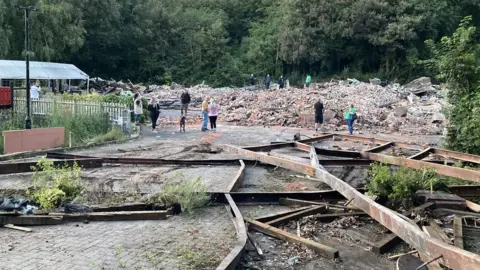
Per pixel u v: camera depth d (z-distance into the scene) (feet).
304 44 203.82
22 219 24.18
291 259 20.54
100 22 195.21
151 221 25.46
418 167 37.52
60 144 55.06
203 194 28.60
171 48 230.27
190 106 126.21
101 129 67.72
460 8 210.79
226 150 51.57
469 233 23.79
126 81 215.31
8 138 48.57
